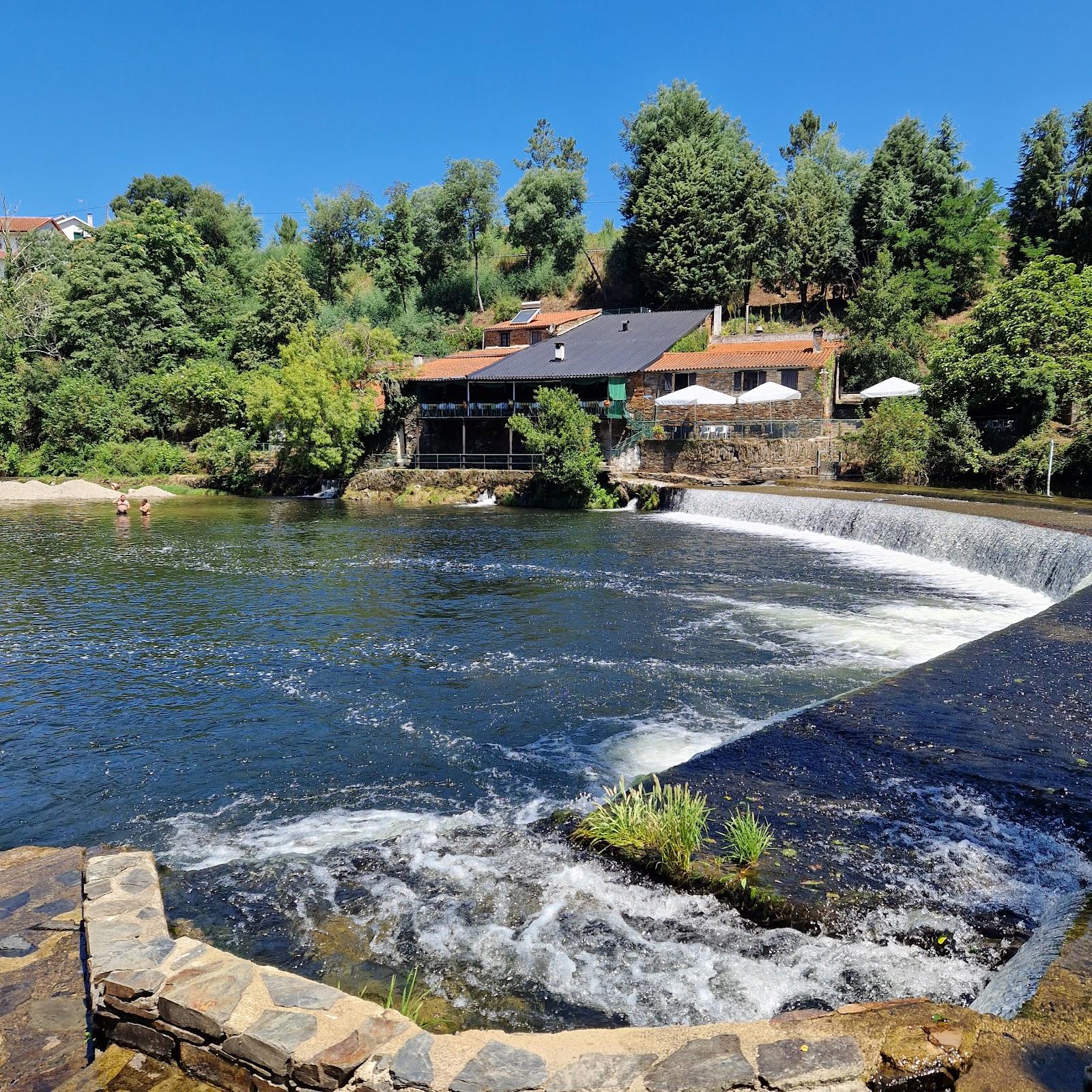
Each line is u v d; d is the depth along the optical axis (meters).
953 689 9.88
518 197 73.94
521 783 8.91
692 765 8.04
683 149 61.25
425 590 19.39
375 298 72.81
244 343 60.38
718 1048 3.72
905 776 7.62
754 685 11.97
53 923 5.59
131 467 52.44
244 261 76.00
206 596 19.02
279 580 20.86
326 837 7.69
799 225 57.56
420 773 9.25
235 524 33.31
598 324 53.44
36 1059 4.27
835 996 4.95
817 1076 3.49
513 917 6.06
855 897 5.79
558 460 37.72
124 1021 4.37
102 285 58.72
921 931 5.42
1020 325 28.58
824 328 51.56
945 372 30.78
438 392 48.44
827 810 7.02
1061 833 6.59
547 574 21.09
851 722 8.94
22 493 46.88
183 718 11.19
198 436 57.09
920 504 24.69
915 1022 3.82
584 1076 3.60
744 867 6.18
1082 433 26.70
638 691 11.79
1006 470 29.03
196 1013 4.14
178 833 7.95
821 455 35.47
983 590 17.84
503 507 39.62
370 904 6.38
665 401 38.62
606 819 7.03
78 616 17.11
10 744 10.36
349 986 5.34
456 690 12.08
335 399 45.00
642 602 17.56
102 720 11.15
